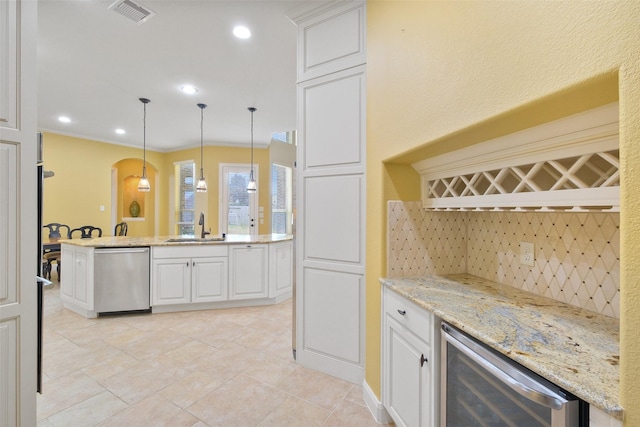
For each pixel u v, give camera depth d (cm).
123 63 314
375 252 186
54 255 490
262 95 398
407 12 153
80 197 608
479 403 104
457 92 118
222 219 660
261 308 387
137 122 517
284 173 726
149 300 359
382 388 174
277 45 281
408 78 152
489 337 96
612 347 90
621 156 62
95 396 197
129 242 367
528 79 88
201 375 223
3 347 141
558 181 107
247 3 224
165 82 359
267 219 675
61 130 570
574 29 75
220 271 379
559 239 134
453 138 126
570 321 110
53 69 327
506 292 148
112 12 235
